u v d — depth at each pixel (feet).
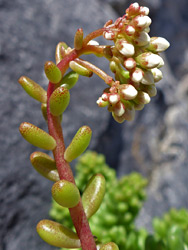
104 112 0.97
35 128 0.30
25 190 0.76
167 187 1.21
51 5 0.93
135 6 0.29
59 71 0.29
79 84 0.92
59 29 0.92
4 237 0.72
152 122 1.25
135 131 1.17
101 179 0.33
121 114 0.29
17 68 0.79
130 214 0.61
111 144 1.03
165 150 1.28
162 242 0.48
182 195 1.22
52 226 0.31
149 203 1.16
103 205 0.62
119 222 0.60
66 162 0.31
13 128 0.76
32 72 0.82
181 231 0.47
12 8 0.84
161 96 1.31
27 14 0.86
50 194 0.81
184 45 1.73
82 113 0.91
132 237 0.55
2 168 0.73
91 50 0.30
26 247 0.76
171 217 0.57
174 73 1.70
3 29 0.80
